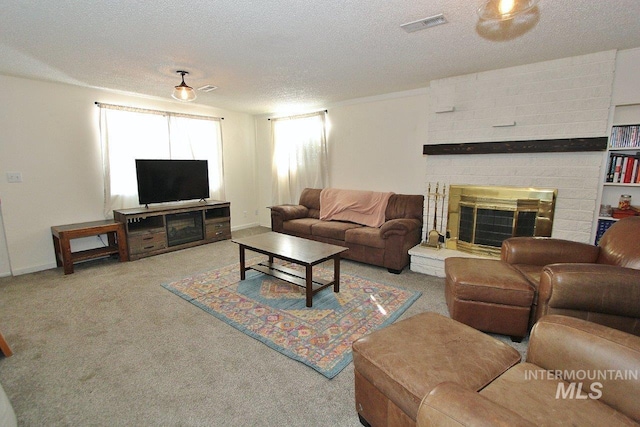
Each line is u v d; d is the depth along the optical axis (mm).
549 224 3043
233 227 5891
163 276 3406
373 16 2010
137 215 3953
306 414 1539
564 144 2879
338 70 3152
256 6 1879
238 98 4477
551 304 1761
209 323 2400
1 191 3369
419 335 1408
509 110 3143
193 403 1608
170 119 4703
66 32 2223
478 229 3389
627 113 2734
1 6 1850
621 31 2256
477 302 2129
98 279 3314
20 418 1508
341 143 4855
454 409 795
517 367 1223
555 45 2529
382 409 1287
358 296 2867
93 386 1729
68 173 3816
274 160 5699
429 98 3662
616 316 1679
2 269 3438
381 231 3521
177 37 2316
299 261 2625
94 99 3955
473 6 1882
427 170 3768
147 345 2115
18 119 3424
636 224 2090
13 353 2020
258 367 1890
